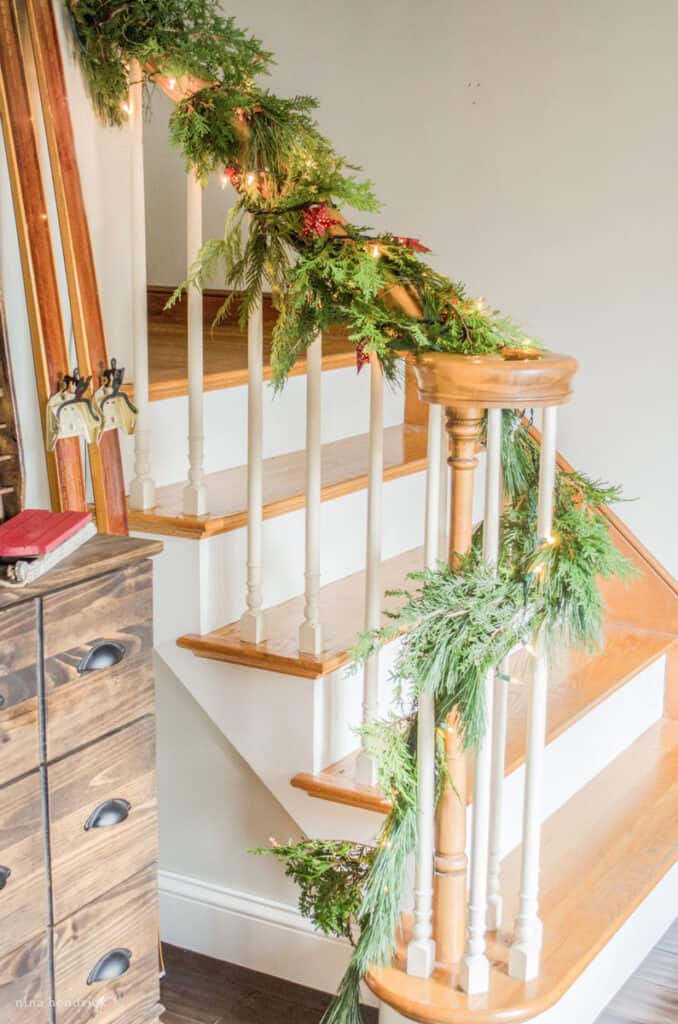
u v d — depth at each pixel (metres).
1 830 1.71
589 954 2.17
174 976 2.47
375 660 2.22
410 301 1.96
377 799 2.20
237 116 2.16
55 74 2.17
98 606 1.83
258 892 2.50
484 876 2.01
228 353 3.16
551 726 2.60
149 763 1.97
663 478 3.19
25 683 1.72
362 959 2.00
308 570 2.27
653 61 3.03
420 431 3.27
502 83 3.20
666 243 3.09
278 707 2.32
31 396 2.27
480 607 1.87
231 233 2.20
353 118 3.41
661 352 3.14
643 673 3.06
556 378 1.86
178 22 2.24
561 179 3.18
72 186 2.20
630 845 2.58
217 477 2.71
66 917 1.84
